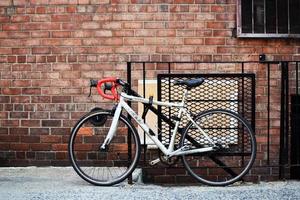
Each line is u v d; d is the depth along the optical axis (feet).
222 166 20.10
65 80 21.90
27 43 21.99
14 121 21.93
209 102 20.51
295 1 21.98
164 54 21.86
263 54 21.90
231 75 20.31
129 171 18.89
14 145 21.90
